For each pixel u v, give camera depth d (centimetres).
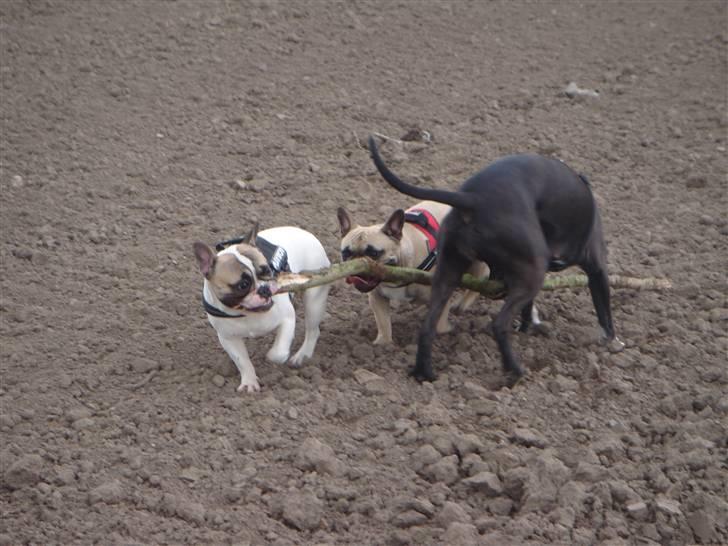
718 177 1677
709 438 1059
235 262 1076
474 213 1055
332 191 1636
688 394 1133
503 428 1071
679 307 1315
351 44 2170
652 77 2103
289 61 2080
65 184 1638
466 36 2252
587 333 1240
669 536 936
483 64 2130
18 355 1220
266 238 1187
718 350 1216
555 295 1353
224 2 2292
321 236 1501
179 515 947
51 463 1028
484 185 1064
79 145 1755
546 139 1823
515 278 1070
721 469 1012
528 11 2406
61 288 1372
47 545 915
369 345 1229
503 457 1012
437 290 1115
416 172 1697
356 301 1354
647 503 965
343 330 1285
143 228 1530
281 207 1588
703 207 1595
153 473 1005
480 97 1986
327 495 968
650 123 1898
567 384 1140
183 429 1072
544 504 961
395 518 944
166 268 1424
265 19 2241
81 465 1017
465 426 1073
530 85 2047
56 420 1108
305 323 1228
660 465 1017
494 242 1053
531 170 1088
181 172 1686
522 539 913
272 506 958
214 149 1759
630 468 1010
